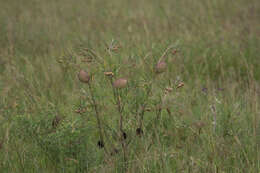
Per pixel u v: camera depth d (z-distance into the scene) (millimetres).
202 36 9141
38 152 4523
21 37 9492
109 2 14289
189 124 4961
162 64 4254
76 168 4262
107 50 4285
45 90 6535
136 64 4703
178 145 4824
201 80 7254
